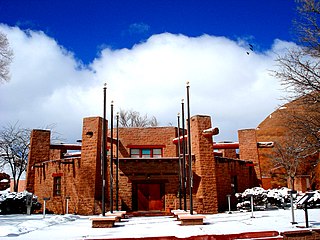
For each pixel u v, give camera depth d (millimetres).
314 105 14625
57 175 24234
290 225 11414
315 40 14773
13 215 19875
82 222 15289
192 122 23281
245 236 9648
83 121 22734
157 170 22062
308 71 14648
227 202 23750
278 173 31938
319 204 20516
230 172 24844
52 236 9984
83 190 21438
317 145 14641
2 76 20984
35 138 27328
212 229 10914
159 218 17438
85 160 21969
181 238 9375
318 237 10117
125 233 10422
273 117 38469
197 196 21750
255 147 28062
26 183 26594
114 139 28062
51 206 24141
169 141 28719
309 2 14961
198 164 22156
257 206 21938
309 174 29672
